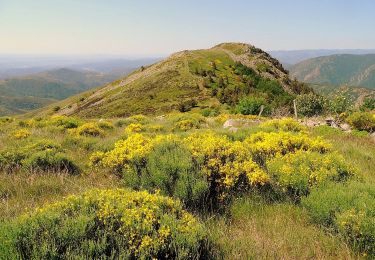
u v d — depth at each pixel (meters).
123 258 3.93
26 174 8.30
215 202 6.68
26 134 14.48
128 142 9.09
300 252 4.87
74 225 4.23
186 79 121.56
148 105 103.25
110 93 139.75
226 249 4.77
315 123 20.03
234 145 8.04
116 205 4.80
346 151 12.13
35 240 4.00
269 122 16.23
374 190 6.20
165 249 4.28
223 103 95.19
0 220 4.98
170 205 5.23
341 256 4.82
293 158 7.75
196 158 7.39
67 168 8.86
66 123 20.19
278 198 6.95
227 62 142.38
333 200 5.72
